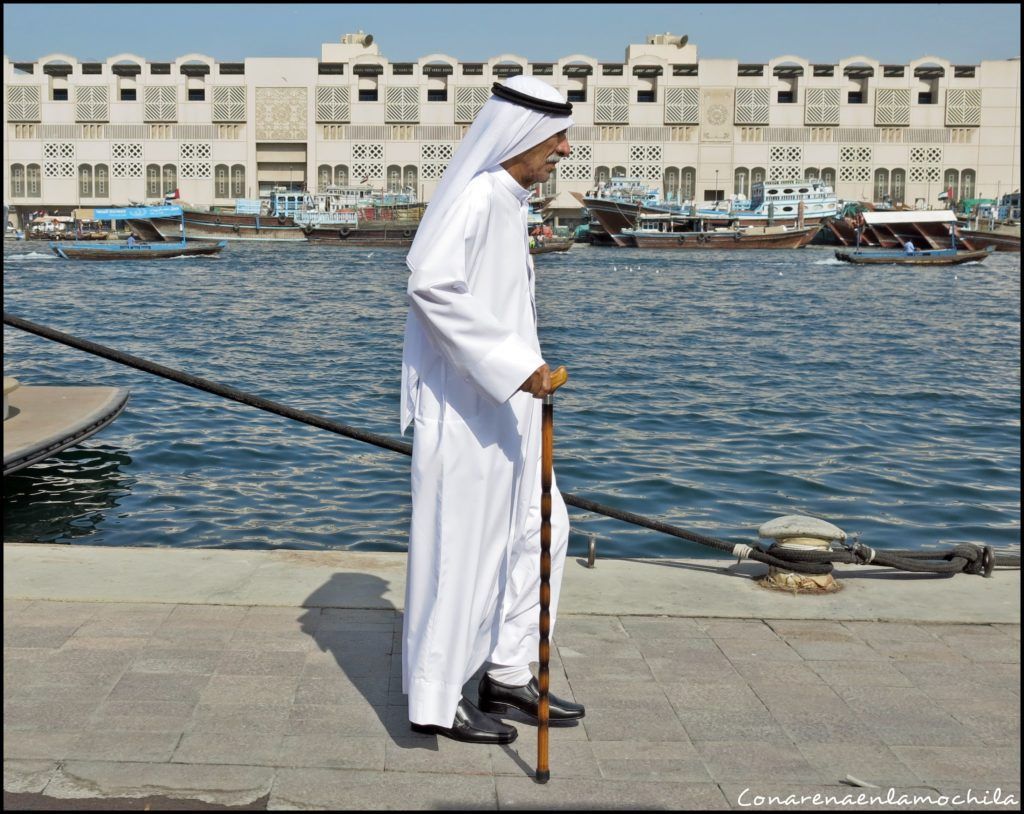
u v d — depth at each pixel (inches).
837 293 1872.5
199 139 4623.5
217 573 189.9
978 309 1569.9
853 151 4633.4
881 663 158.9
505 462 131.2
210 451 476.1
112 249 2630.4
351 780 120.3
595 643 164.2
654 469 463.8
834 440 548.7
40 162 4653.1
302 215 3521.2
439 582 128.7
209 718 133.9
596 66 4584.2
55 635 159.3
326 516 378.9
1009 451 524.1
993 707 143.7
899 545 352.2
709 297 1774.1
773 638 168.4
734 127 4613.7
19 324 162.6
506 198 131.1
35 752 123.7
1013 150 4638.3
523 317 134.9
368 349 1040.8
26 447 337.4
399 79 4549.7
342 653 155.6
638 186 3860.7
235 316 1381.6
